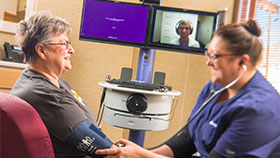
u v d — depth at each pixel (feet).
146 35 5.40
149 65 5.58
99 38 5.64
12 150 2.47
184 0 4.79
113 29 5.58
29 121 2.57
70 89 4.31
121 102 4.66
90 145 3.24
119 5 5.50
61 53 3.67
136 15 5.42
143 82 5.25
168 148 2.60
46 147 2.68
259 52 1.79
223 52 1.94
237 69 1.89
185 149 2.50
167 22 4.99
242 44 1.86
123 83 4.97
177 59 5.12
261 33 1.79
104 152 3.10
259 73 1.80
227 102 1.95
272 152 1.66
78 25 7.85
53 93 3.33
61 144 3.37
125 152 2.89
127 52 8.01
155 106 4.58
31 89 3.31
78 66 7.95
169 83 5.19
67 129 3.26
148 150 2.79
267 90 1.74
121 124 4.66
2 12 7.30
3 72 6.57
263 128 1.70
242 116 1.80
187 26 4.30
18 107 2.54
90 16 5.63
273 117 1.68
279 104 1.67
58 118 3.26
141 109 4.53
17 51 7.34
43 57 3.58
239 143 1.78
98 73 8.02
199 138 2.17
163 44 5.05
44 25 3.54
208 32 2.73
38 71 3.62
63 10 7.77
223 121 1.94
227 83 1.95
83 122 3.35
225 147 1.85
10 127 2.44
